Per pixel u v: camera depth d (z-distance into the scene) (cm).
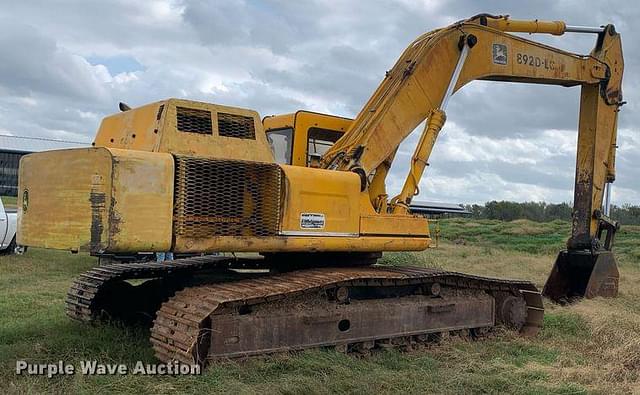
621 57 1180
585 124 1166
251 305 645
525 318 916
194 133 661
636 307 1075
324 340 696
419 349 773
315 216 708
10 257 1627
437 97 895
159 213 598
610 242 1188
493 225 3816
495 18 994
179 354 597
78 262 1587
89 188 591
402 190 845
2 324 821
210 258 838
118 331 745
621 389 633
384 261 1650
